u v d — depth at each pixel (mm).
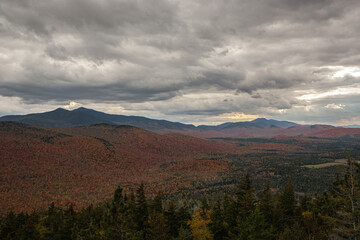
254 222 37812
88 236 36500
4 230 54188
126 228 31859
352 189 27156
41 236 51406
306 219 43156
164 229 40375
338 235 31109
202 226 47000
